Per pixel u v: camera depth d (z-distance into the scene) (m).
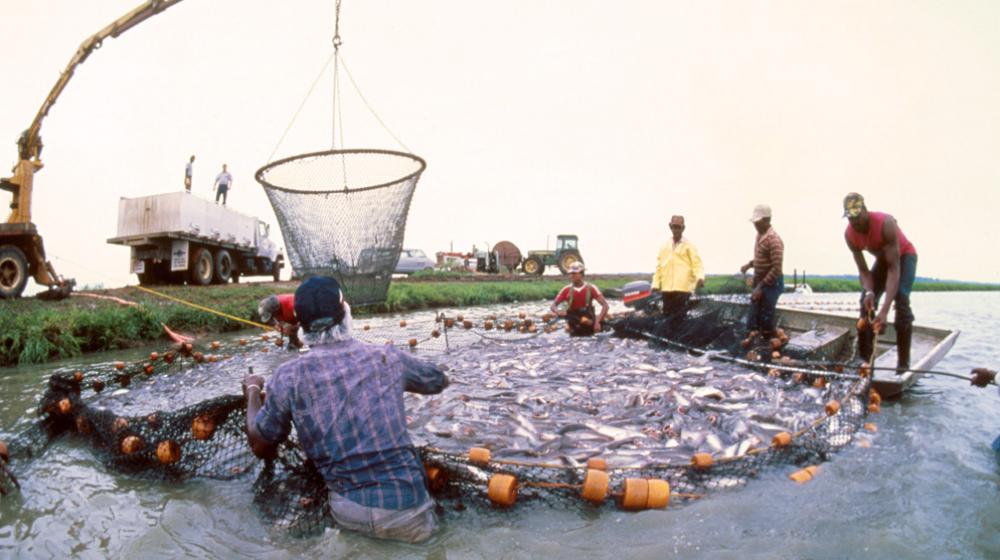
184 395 6.43
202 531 3.22
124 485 3.94
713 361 7.84
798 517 3.25
